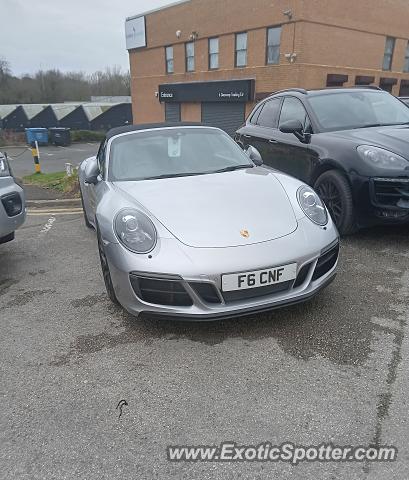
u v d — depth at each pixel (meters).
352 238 4.41
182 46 24.52
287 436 1.96
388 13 20.95
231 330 2.81
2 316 3.25
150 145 3.88
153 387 2.32
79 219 6.23
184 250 2.58
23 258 4.55
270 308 2.63
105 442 1.97
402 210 3.82
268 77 19.83
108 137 4.13
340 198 4.25
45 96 64.44
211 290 2.56
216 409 2.14
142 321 3.00
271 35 19.34
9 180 3.93
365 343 2.61
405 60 22.98
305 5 17.69
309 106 5.02
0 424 2.11
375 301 3.11
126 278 2.66
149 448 1.93
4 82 62.75
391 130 4.40
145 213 2.83
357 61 20.38
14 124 45.88
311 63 18.62
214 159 3.79
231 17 20.92
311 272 2.76
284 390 2.25
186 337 2.77
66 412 2.17
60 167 19.97
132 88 29.77
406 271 3.59
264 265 2.57
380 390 2.21
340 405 2.12
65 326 3.03
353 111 4.94
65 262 4.35
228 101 22.09
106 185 3.48
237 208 2.88
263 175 3.46
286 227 2.78
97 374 2.46
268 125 5.76
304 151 4.74
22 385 2.40
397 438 1.91
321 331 2.76
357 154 4.07
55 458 1.90
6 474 1.83
